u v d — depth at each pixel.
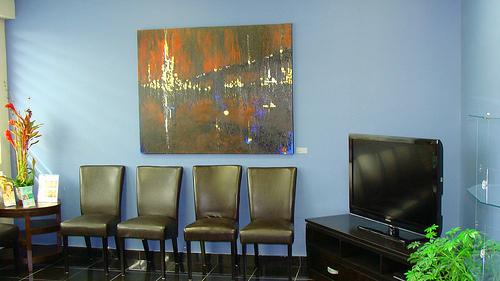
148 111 4.70
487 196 2.78
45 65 4.90
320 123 4.48
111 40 4.77
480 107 3.63
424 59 4.30
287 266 4.55
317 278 4.19
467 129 4.01
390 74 4.36
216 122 4.60
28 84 4.94
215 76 4.57
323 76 4.45
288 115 4.48
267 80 4.49
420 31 4.29
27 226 4.45
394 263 3.52
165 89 4.65
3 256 4.73
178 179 4.57
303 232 4.55
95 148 4.87
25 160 4.64
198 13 4.60
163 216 4.47
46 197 4.71
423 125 4.32
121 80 4.79
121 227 4.21
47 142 4.95
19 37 4.93
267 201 4.39
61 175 4.94
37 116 4.95
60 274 4.41
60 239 4.82
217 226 4.11
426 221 3.42
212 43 4.55
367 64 4.39
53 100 4.91
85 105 4.86
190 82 4.61
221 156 4.66
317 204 4.54
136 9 4.70
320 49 4.44
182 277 4.31
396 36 4.33
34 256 4.58
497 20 3.25
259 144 4.54
